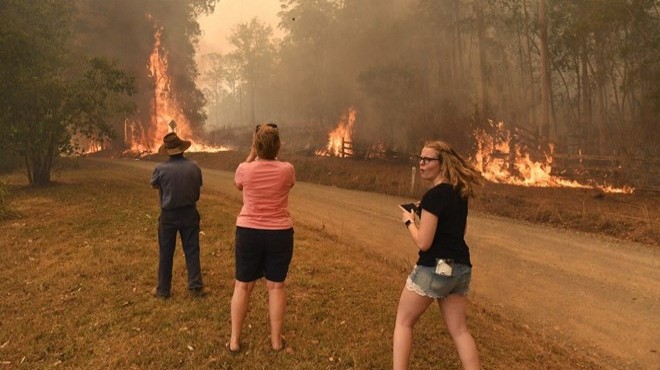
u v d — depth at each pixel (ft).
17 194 45.06
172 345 13.56
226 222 31.14
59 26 58.90
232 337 13.12
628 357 14.98
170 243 17.26
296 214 38.78
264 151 12.68
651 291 21.15
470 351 10.36
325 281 19.35
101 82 55.47
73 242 25.23
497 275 23.43
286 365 12.48
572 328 17.17
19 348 13.51
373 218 38.06
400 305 10.73
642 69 69.77
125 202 39.73
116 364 12.55
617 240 31.37
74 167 84.17
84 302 16.84
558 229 35.12
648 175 55.42
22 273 20.27
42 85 48.85
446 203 10.00
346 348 13.47
